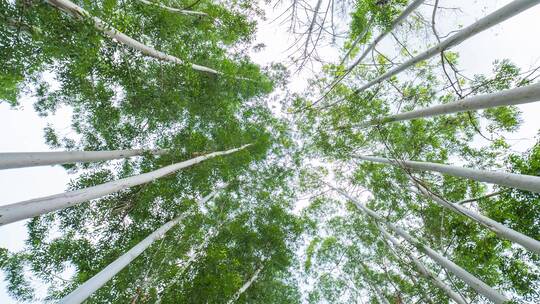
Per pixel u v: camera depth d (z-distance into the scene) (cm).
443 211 966
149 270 813
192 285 880
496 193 750
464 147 994
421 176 1030
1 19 529
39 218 805
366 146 1107
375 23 809
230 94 1305
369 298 1362
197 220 956
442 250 914
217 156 1050
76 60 638
